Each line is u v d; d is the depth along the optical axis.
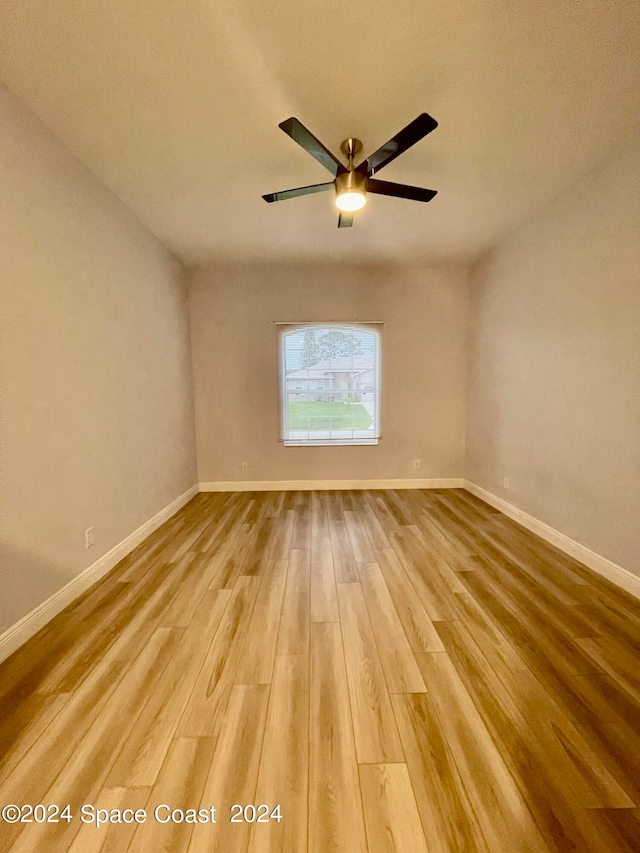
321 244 3.76
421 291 4.54
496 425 3.90
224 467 4.70
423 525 3.47
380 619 2.05
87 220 2.46
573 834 1.06
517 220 3.28
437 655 1.77
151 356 3.41
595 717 1.43
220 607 2.18
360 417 4.70
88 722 1.42
